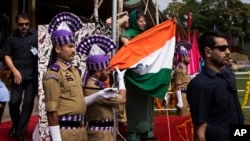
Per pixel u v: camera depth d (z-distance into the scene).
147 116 6.77
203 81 3.46
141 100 6.70
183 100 9.68
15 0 13.23
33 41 6.70
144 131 6.74
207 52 3.53
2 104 6.76
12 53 6.69
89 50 4.95
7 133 7.18
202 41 3.57
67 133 4.05
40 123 6.11
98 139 4.61
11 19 13.18
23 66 6.64
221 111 3.45
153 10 14.58
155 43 6.33
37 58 6.60
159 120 9.14
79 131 4.13
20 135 6.52
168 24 6.48
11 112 6.76
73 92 4.08
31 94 6.63
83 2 16.02
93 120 4.62
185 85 9.59
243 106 9.77
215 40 3.49
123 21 6.67
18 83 6.52
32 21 13.90
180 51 9.51
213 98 3.45
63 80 4.04
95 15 6.89
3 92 6.48
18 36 6.70
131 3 14.41
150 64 6.22
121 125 7.89
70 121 4.06
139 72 6.18
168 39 6.41
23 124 6.54
